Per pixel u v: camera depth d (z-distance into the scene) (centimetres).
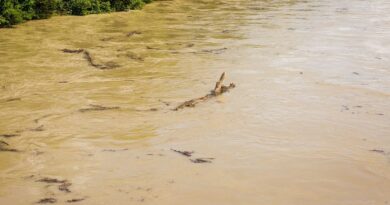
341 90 870
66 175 543
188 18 1747
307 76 957
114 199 486
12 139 648
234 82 913
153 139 644
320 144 628
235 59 1109
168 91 868
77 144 630
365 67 1045
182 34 1433
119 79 948
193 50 1212
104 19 1672
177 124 698
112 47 1238
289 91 857
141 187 511
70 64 1062
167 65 1058
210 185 514
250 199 485
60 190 508
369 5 2155
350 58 1124
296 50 1204
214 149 608
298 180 527
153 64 1066
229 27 1555
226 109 760
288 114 739
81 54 1155
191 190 503
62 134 665
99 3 1797
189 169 552
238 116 728
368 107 783
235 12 1914
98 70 1016
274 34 1429
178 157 585
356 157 590
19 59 1097
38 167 564
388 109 776
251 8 2042
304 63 1067
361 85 907
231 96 826
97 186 515
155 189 505
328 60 1100
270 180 526
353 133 669
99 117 733
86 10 1734
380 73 998
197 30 1500
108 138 650
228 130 672
